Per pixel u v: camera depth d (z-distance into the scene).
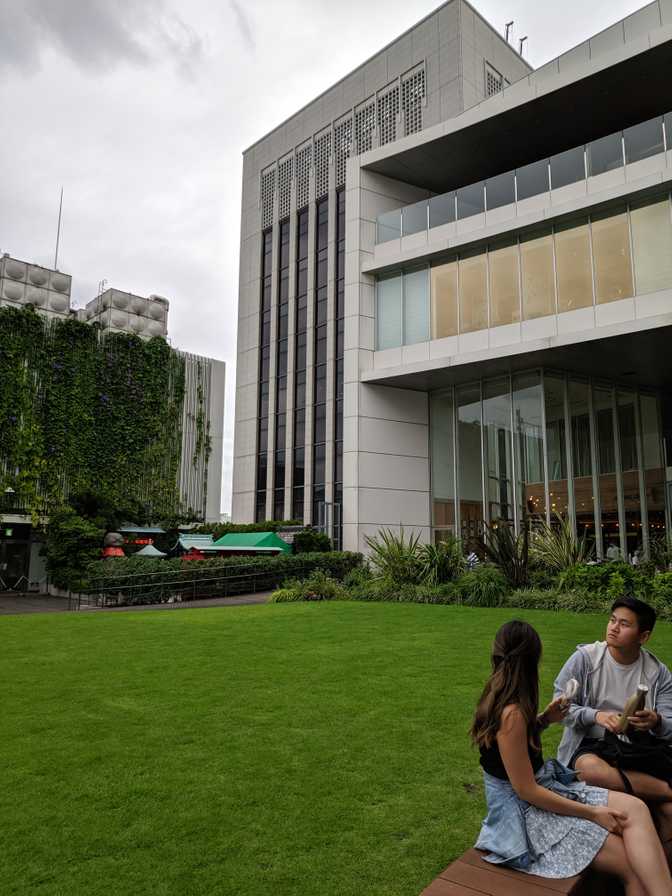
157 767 4.69
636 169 19.19
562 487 21.91
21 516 28.06
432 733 5.39
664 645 8.66
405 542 24.78
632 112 21.47
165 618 13.34
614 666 3.52
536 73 21.05
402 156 24.73
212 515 34.12
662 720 3.23
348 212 26.08
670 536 18.91
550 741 5.26
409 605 14.81
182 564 22.30
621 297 19.38
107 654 8.98
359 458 24.38
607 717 3.22
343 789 4.29
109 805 4.06
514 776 2.67
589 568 14.90
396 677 7.31
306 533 25.84
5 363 28.36
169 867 3.32
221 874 3.25
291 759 4.84
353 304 25.34
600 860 2.59
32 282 31.67
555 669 7.60
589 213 20.22
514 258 21.97
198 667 8.02
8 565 29.22
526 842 2.62
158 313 35.19
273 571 22.56
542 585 15.63
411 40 29.36
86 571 25.44
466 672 7.50
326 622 11.87
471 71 27.69
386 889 3.12
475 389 24.52
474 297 22.89
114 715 5.96
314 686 6.96
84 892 3.09
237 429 35.69
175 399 33.09
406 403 25.64
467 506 24.23
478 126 22.48
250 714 5.96
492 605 14.48
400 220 25.16
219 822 3.83
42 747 5.11
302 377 32.56
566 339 19.77
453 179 26.88
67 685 7.12
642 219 19.16
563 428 22.39
